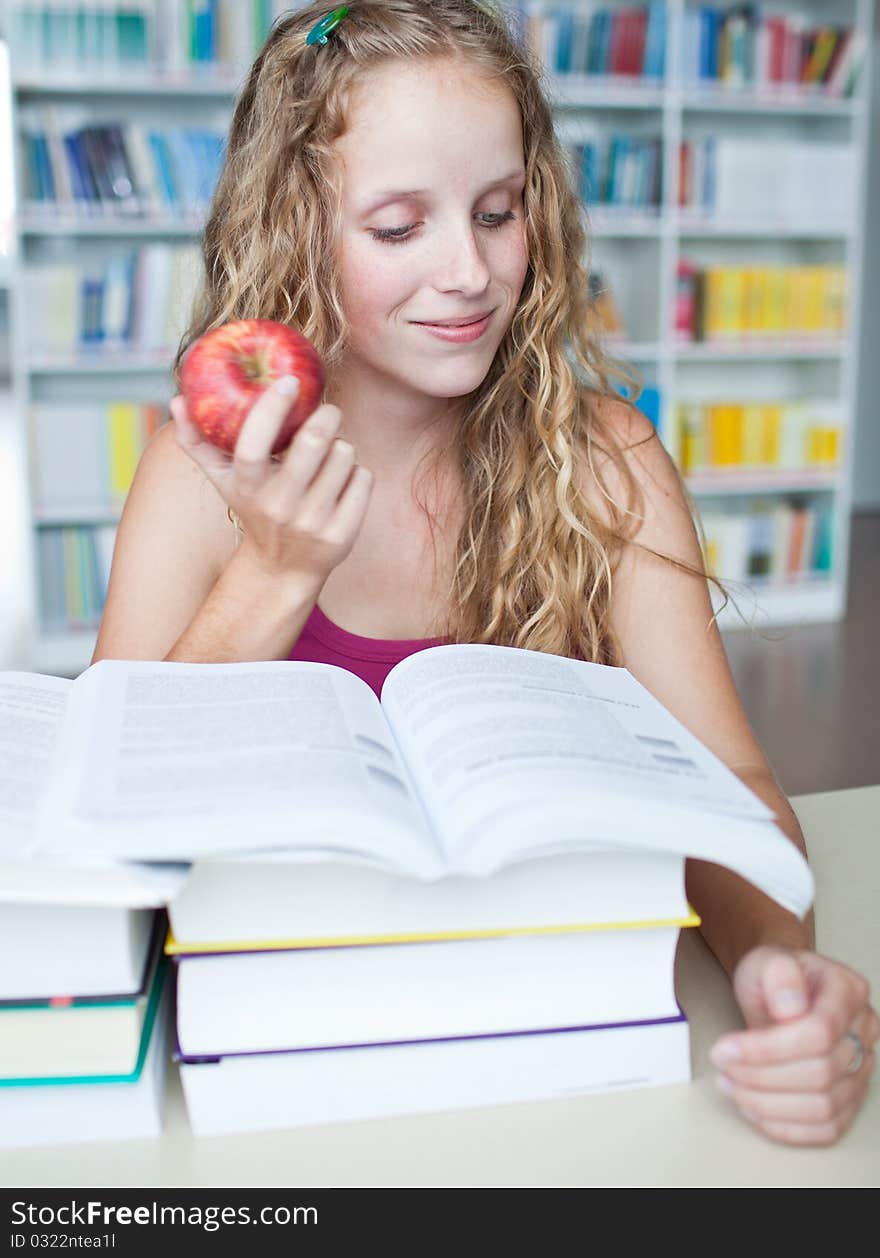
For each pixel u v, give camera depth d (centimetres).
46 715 76
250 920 59
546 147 112
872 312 688
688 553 117
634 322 462
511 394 115
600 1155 58
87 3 375
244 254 112
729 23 435
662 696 112
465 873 56
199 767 61
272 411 78
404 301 97
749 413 459
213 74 389
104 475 402
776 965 60
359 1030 61
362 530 115
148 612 115
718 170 442
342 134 95
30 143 379
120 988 58
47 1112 59
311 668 78
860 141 454
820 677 384
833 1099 58
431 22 93
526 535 114
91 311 392
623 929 62
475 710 71
